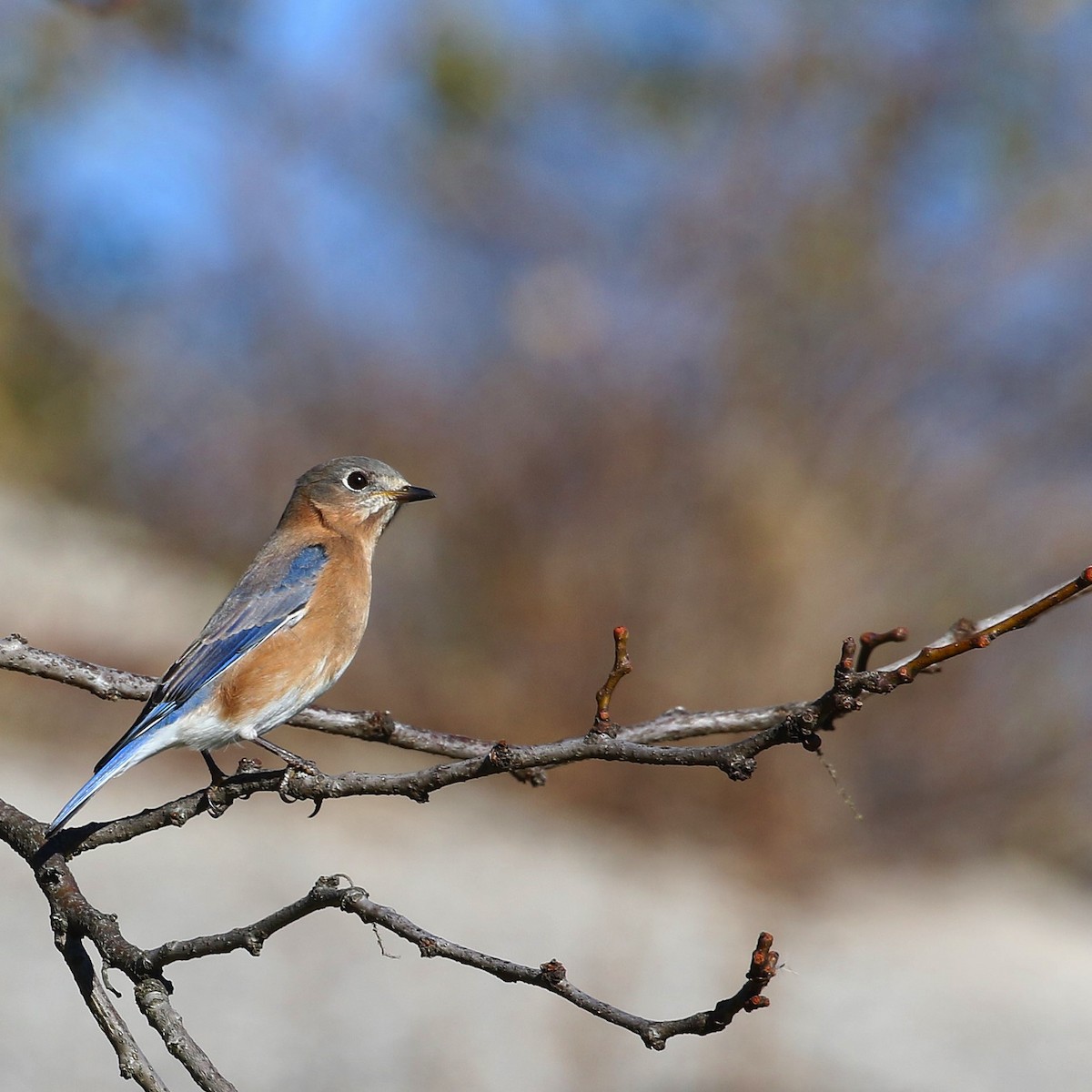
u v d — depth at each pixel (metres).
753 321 20.19
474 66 22.25
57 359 25.92
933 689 19.52
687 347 20.08
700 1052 13.27
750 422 19.56
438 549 19.81
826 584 19.06
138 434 25.53
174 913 15.27
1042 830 20.00
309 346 22.64
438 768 5.51
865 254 20.78
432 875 17.22
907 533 19.44
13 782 18.09
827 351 20.16
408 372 21.28
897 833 19.39
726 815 18.83
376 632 19.89
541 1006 14.07
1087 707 19.89
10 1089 11.62
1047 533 19.84
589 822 19.33
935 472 19.73
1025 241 20.94
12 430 26.19
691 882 17.94
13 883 15.98
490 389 20.23
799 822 18.75
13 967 13.95
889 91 21.75
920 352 20.17
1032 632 19.70
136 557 24.92
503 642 19.45
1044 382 20.30
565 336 19.88
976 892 19.23
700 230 20.86
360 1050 12.86
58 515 25.59
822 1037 13.99
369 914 4.91
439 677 19.66
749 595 18.88
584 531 19.34
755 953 4.52
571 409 19.66
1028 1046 14.52
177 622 22.97
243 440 23.89
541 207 21.73
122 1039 5.12
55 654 7.11
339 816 18.84
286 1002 13.70
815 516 19.16
